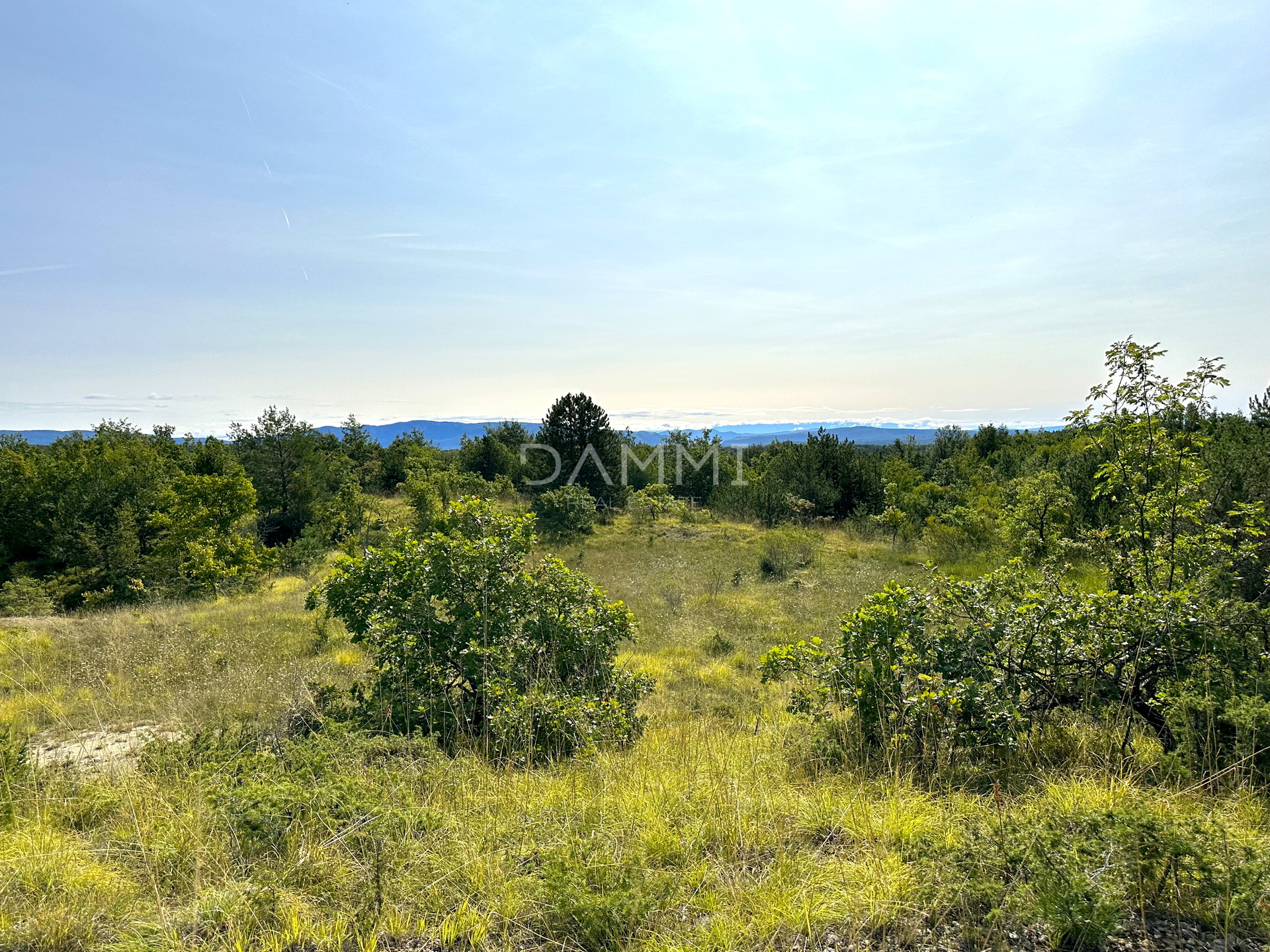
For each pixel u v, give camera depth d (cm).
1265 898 229
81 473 2562
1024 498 1155
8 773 360
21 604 1706
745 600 1269
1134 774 349
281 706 589
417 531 2119
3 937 224
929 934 225
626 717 533
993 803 321
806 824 307
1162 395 493
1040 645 396
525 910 245
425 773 371
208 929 232
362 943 224
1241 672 360
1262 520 454
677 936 226
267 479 2811
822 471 2480
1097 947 215
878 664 428
